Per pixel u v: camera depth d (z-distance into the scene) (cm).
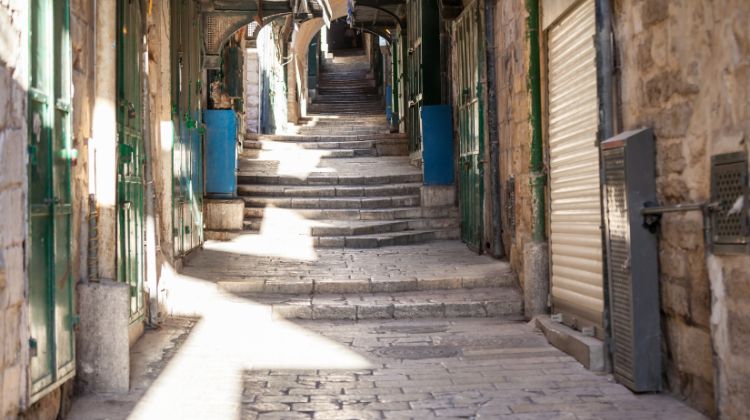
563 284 654
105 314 477
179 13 852
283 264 901
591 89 574
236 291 784
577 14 605
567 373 529
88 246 483
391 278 812
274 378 526
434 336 657
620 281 486
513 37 791
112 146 496
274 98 1836
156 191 712
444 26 1210
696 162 418
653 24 464
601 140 525
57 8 411
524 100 737
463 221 1066
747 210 364
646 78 477
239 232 1073
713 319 396
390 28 1744
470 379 521
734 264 378
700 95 412
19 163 346
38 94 375
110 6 494
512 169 818
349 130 1822
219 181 1105
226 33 1138
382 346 623
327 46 3897
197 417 439
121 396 473
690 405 438
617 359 498
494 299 752
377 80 3014
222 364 560
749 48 361
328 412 451
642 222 468
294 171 1288
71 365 432
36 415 381
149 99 672
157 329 665
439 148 1159
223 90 1258
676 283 447
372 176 1239
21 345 349
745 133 367
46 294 389
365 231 1068
